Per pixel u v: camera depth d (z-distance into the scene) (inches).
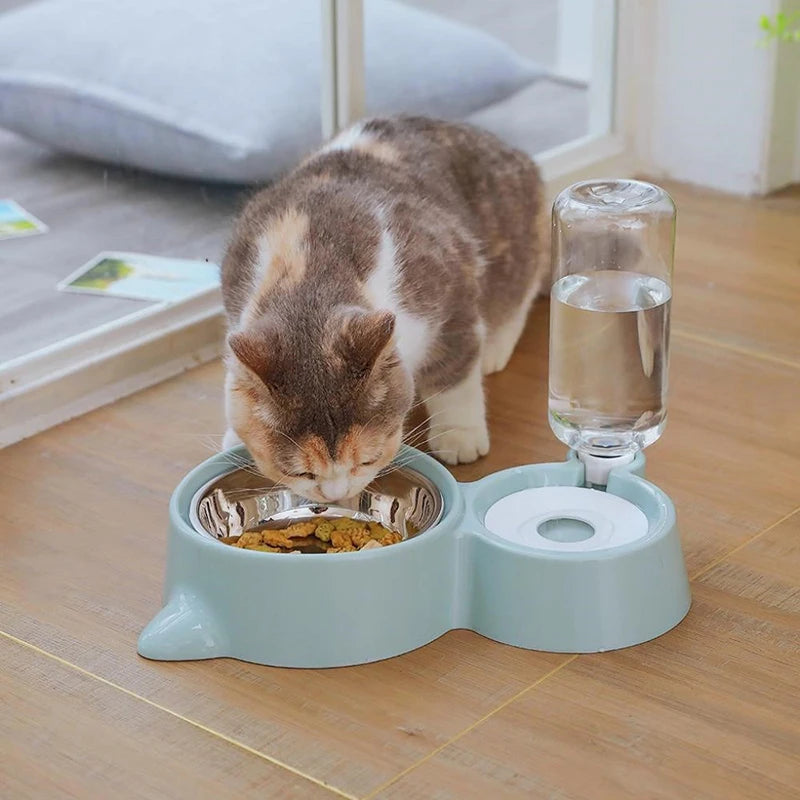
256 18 117.1
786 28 125.4
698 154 135.2
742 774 60.2
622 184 82.1
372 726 63.8
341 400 69.2
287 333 71.0
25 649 70.0
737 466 86.8
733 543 78.4
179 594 70.4
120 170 121.3
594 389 77.5
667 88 134.6
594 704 65.1
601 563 68.0
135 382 99.5
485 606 70.2
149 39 119.4
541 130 133.2
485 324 96.0
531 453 89.4
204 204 117.9
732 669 67.5
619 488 76.3
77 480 86.6
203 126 116.3
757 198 132.6
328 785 59.9
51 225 114.3
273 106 115.0
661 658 68.4
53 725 64.2
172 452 90.0
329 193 83.4
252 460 77.4
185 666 68.5
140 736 63.4
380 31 117.0
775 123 130.2
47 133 120.1
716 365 100.3
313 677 67.5
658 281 79.4
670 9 131.5
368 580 67.1
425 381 86.2
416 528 76.2
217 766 61.3
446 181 92.7
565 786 59.6
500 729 63.4
